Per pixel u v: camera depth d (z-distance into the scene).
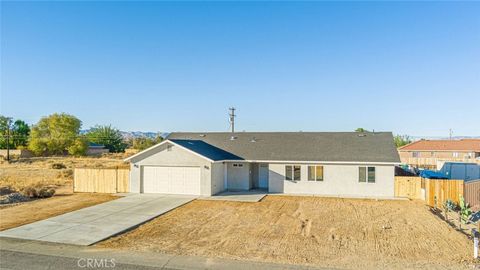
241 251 12.34
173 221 17.22
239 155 27.97
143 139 99.75
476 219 18.05
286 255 11.88
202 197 24.23
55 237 14.03
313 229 15.70
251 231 15.31
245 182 27.97
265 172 28.81
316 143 28.67
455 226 16.75
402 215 18.70
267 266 10.63
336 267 10.60
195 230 15.46
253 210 19.94
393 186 24.52
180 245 13.08
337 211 19.72
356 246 13.05
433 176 28.39
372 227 16.06
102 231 14.99
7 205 21.56
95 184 27.17
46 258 11.35
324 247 12.91
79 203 22.22
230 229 15.65
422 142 64.56
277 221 17.25
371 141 27.94
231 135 33.19
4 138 86.00
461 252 12.30
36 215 18.45
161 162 25.86
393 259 11.48
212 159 24.88
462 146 60.91
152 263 10.85
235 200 23.11
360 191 25.06
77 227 15.71
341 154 26.14
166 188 25.84
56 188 29.55
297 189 26.14
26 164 56.38
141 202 22.28
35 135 78.25
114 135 101.62
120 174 26.75
